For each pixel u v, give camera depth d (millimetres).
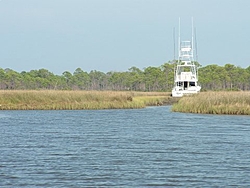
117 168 64875
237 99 157625
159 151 78625
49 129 112438
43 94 191750
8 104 186000
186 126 119375
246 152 77500
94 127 117562
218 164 67625
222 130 109375
